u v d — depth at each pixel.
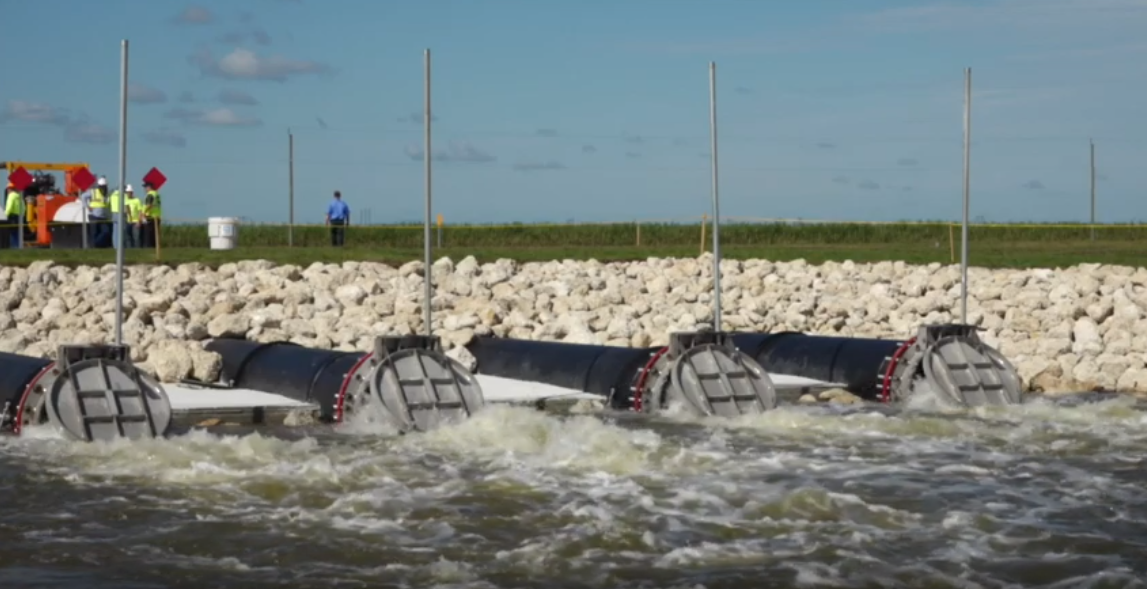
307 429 18.56
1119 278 31.16
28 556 12.54
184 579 11.98
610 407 20.50
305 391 19.66
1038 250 42.78
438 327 25.69
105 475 15.42
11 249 36.41
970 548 13.16
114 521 13.70
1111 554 13.00
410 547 12.99
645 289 30.39
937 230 49.62
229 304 26.22
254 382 20.95
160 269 30.33
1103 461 17.11
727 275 31.94
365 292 27.97
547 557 12.73
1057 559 12.82
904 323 27.80
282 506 14.34
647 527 13.76
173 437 17.19
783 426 19.06
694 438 18.20
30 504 14.27
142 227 40.81
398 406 18.34
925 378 21.08
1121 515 14.42
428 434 17.81
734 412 19.78
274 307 26.66
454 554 12.80
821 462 16.83
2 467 15.66
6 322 25.25
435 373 18.91
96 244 40.28
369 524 13.73
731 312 28.50
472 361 23.50
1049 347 25.55
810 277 32.09
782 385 21.61
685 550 12.97
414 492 14.98
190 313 26.03
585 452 16.91
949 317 28.14
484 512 14.23
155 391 17.59
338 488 15.11
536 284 30.33
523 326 26.00
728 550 13.01
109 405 17.22
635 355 21.00
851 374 22.06
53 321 25.06
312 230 45.84
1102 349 25.92
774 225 49.56
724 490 15.29
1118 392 23.34
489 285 30.05
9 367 18.20
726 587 11.95
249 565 12.40
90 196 40.75
